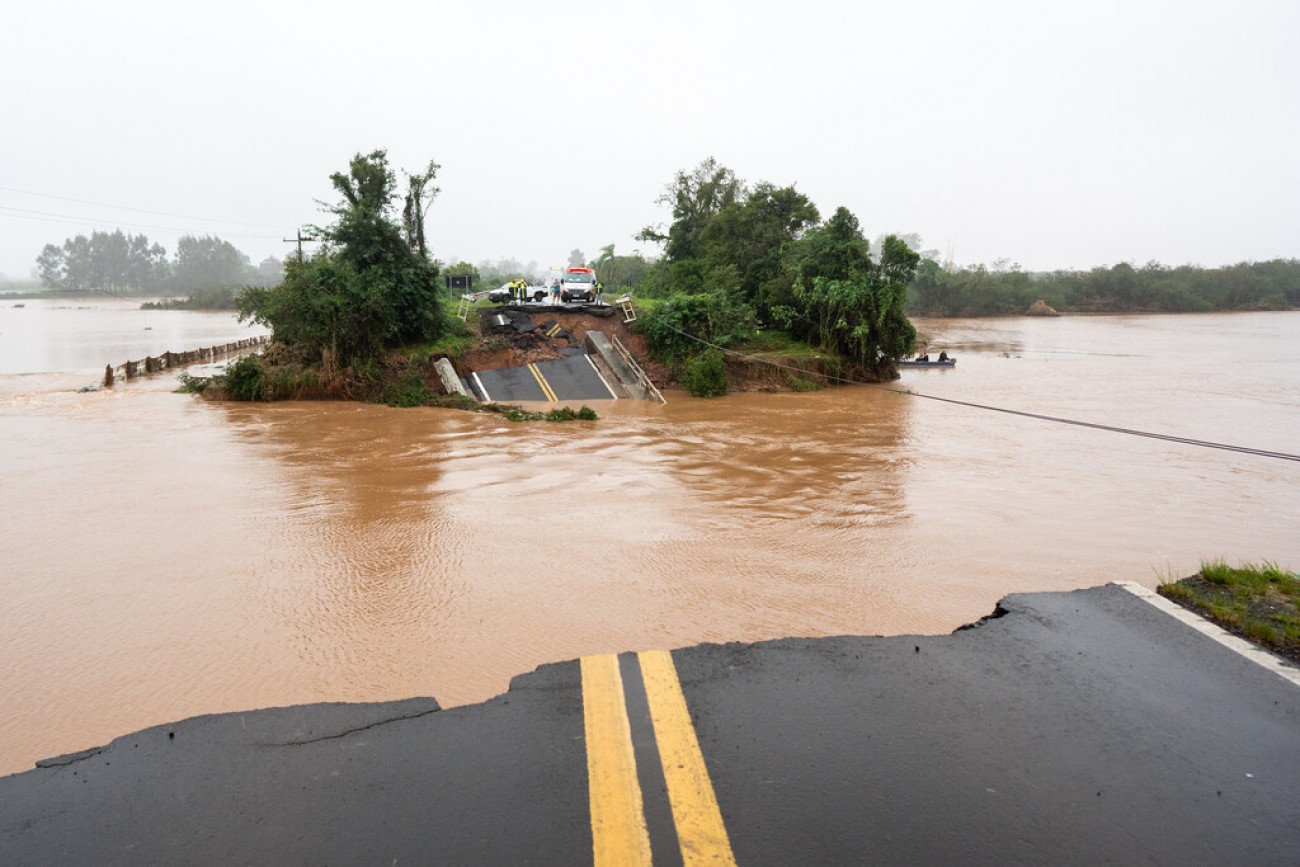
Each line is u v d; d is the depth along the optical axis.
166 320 88.31
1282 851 2.85
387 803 3.24
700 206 44.28
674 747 3.62
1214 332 62.75
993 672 4.33
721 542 9.74
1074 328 68.62
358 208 26.92
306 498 12.32
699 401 27.27
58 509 11.52
